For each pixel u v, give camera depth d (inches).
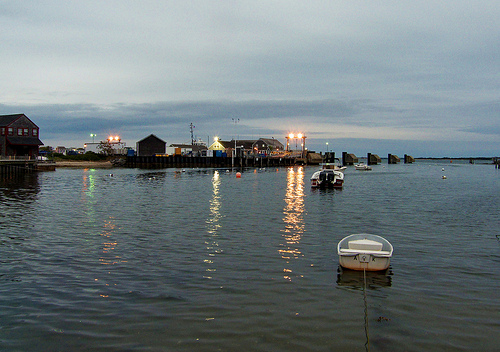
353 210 1184.2
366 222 979.3
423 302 462.6
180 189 1844.2
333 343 367.6
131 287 504.7
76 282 522.6
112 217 1029.8
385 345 365.1
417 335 384.2
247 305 449.1
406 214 1109.1
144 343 365.1
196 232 842.2
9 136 3115.2
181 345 361.7
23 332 384.8
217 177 2802.7
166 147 5103.3
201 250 690.2
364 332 388.8
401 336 381.7
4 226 896.3
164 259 631.8
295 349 356.5
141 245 724.7
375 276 552.4
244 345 362.3
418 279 541.3
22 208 1182.9
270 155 5915.4
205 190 1801.2
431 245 737.0
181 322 406.3
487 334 387.5
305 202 1379.2
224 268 585.3
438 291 497.7
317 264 607.8
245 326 398.3
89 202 1336.1
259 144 6259.8
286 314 426.6
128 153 5000.0
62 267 587.5
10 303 452.1
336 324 405.1
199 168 4416.8
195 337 375.9
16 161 2851.9
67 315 421.7
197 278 540.1
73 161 4881.9
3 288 498.9
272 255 659.4
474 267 597.9
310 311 434.9
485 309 444.8
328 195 1624.0
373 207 1254.3
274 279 537.0
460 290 501.7
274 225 930.7
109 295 477.4
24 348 356.2
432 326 403.2
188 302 456.4
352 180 2659.9
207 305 448.5
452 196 1601.9
